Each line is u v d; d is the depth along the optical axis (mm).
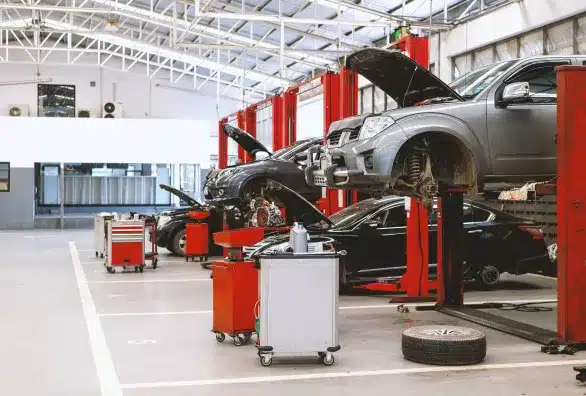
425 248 9359
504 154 7172
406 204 9320
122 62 34562
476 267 10242
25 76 33844
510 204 13789
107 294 9914
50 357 5984
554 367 5625
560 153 6055
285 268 5621
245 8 22125
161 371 5496
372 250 9578
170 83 35250
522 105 7203
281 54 19203
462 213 8391
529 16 14359
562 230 6090
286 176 13477
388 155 6918
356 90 11531
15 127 27328
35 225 28094
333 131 7742
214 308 6684
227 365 5699
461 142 7051
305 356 6051
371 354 6113
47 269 13344
